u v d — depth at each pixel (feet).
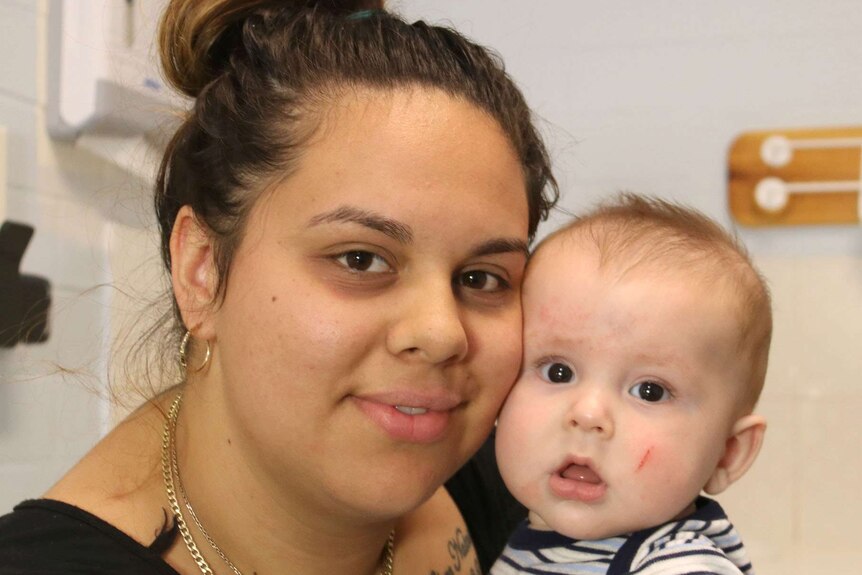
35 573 2.19
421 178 2.39
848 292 7.11
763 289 2.99
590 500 2.75
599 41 7.53
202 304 2.70
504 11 7.64
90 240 5.23
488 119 2.60
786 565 7.13
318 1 3.01
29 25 4.99
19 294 4.92
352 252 2.41
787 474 7.18
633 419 2.74
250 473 2.64
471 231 2.44
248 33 2.81
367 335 2.37
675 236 2.94
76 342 5.17
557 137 7.52
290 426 2.42
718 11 7.36
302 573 2.79
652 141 7.43
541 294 2.89
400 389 2.41
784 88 7.25
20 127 4.93
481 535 3.65
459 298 2.62
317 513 2.63
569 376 2.85
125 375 3.57
